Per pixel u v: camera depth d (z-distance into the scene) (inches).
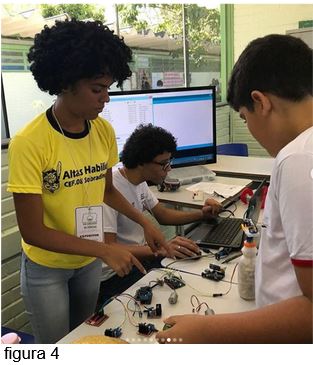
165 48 136.6
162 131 67.9
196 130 92.3
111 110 80.3
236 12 177.5
